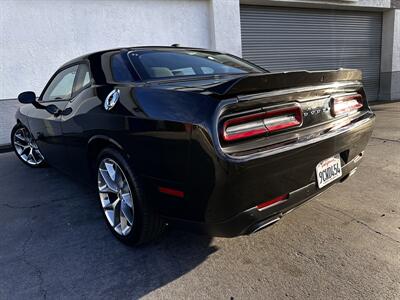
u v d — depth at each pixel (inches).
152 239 84.4
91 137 90.0
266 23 341.4
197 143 60.2
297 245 84.9
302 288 68.6
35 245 91.0
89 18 247.1
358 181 130.0
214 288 70.2
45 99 137.8
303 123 73.2
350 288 67.9
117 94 82.0
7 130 234.1
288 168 68.1
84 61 108.3
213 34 293.9
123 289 71.3
